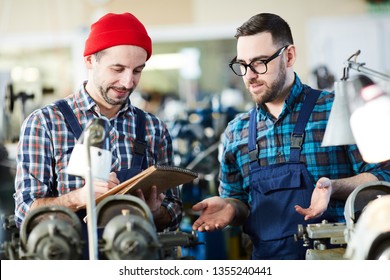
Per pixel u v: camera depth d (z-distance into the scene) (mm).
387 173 3602
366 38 9984
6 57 9977
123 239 2615
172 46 10391
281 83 3688
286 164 3732
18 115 6844
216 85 10414
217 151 7137
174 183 3408
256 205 3754
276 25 3668
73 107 3695
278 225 3697
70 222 2828
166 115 9602
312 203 3365
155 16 10188
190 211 6562
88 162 2709
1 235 4191
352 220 2939
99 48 3510
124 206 2912
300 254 3668
